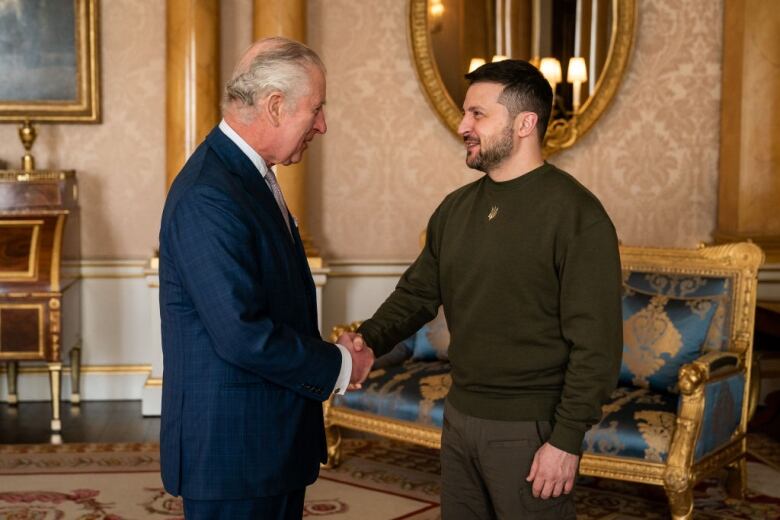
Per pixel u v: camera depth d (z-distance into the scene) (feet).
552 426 7.75
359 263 19.22
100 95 18.66
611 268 7.54
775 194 18.25
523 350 7.79
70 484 14.07
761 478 14.76
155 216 19.01
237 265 6.72
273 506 7.19
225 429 6.91
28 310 16.51
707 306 13.55
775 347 17.10
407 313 8.87
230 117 7.23
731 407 13.09
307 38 18.70
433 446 13.56
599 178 19.20
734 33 18.45
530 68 7.90
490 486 7.99
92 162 18.83
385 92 19.01
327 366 7.10
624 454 12.19
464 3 18.69
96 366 19.21
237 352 6.70
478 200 8.13
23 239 16.81
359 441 16.66
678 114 19.16
